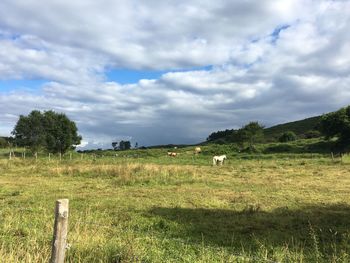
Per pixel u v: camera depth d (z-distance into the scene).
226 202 15.71
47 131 57.69
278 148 64.25
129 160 46.97
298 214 13.11
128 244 8.10
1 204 14.80
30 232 9.48
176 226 11.23
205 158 56.53
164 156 63.12
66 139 58.41
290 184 21.67
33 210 13.09
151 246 8.65
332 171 29.25
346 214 13.15
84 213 12.60
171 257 8.05
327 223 11.79
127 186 21.02
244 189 19.72
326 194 17.95
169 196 17.19
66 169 27.70
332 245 9.20
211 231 10.83
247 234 10.52
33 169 29.64
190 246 8.88
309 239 9.90
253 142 67.81
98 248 7.86
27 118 56.22
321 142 65.31
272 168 32.78
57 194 17.81
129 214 12.87
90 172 26.86
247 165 36.53
